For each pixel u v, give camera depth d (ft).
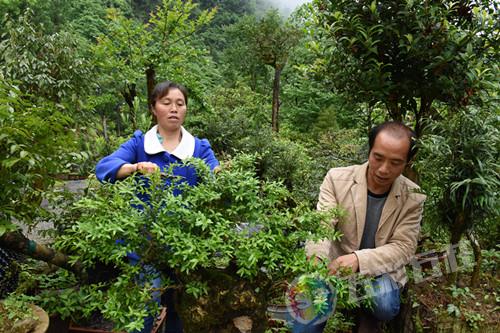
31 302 6.49
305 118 46.39
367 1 7.80
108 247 4.55
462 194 6.90
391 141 5.87
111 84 19.02
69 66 13.42
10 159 5.88
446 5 7.69
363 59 8.10
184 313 4.83
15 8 46.80
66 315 6.47
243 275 4.65
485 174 6.56
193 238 4.49
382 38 7.85
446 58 7.32
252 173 4.98
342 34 8.06
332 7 8.21
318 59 9.20
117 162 6.36
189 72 22.27
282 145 19.65
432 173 6.94
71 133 7.18
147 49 20.03
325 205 6.58
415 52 7.54
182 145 7.20
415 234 6.61
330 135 21.36
